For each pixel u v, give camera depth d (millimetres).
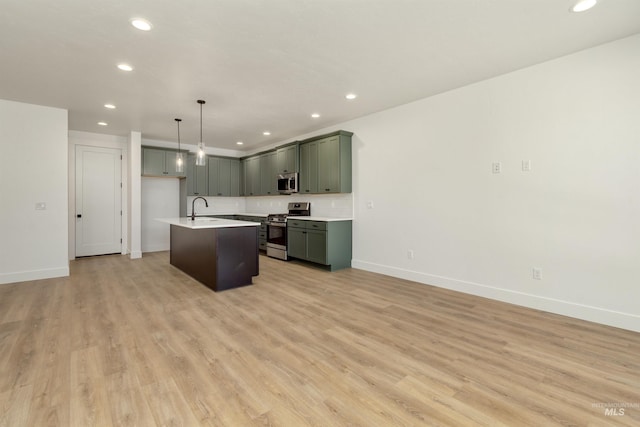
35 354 2186
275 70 3129
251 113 4602
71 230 5617
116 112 4512
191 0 2041
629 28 2404
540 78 3010
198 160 3971
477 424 1525
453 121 3705
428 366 2061
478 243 3520
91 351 2238
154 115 4672
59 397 1713
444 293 3648
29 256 4191
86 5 2084
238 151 7977
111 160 6016
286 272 4742
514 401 1700
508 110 3232
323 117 4855
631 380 1891
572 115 2830
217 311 3068
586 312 2791
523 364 2080
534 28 2400
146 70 3104
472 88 3518
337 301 3373
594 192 2730
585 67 2750
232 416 1579
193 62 2941
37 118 4195
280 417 1576
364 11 2176
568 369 2016
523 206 3156
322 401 1703
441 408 1645
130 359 2133
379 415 1592
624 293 2604
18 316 2898
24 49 2674
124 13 2178
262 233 6582
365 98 3986
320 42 2596
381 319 2865
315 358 2164
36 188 4215
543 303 3047
